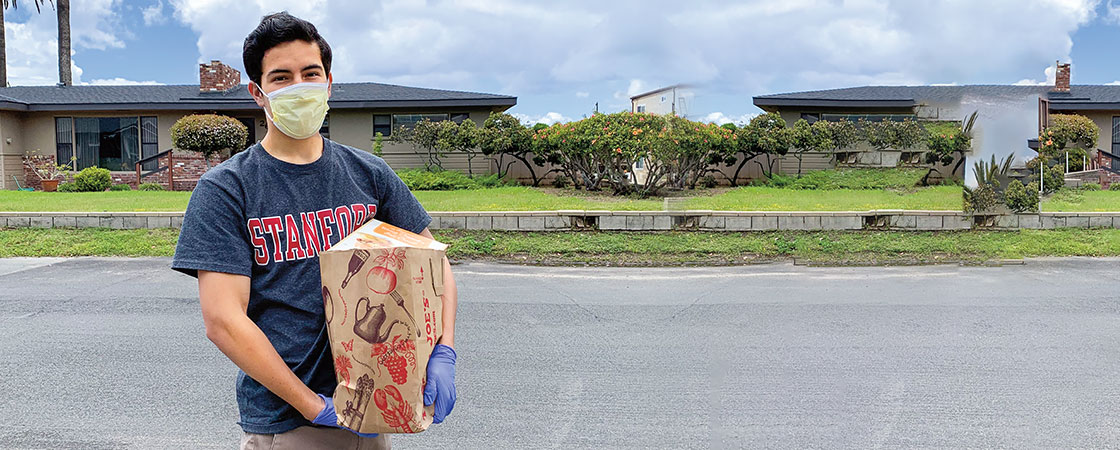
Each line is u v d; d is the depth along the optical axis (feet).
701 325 15.90
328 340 4.79
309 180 4.90
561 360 13.35
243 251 4.62
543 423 10.39
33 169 56.80
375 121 57.00
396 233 4.76
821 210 28.76
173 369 12.89
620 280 21.88
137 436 10.00
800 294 19.20
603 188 43.57
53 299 19.19
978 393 11.48
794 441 9.71
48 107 56.24
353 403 4.39
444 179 48.21
